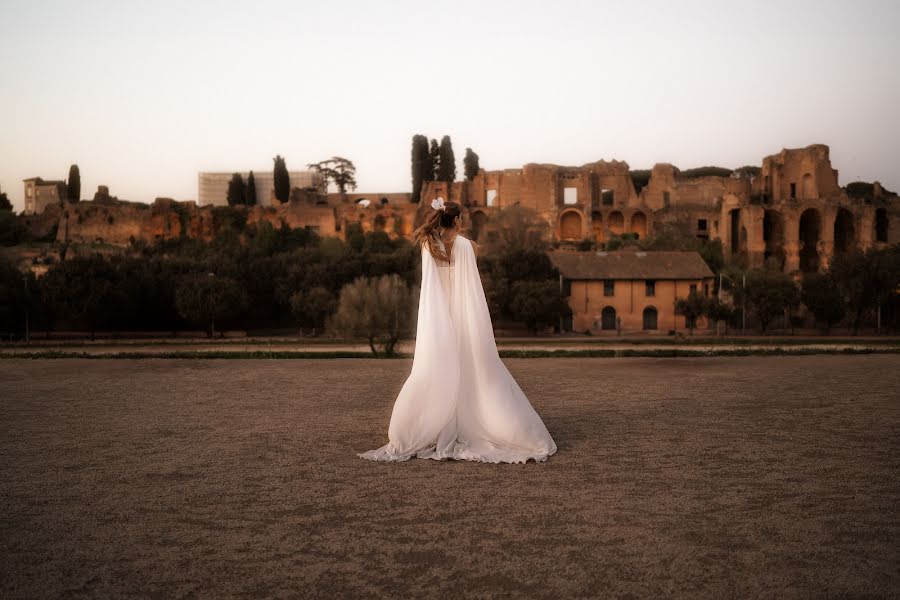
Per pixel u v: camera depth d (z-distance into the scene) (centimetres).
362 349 3991
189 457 702
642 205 13238
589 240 11412
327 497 562
